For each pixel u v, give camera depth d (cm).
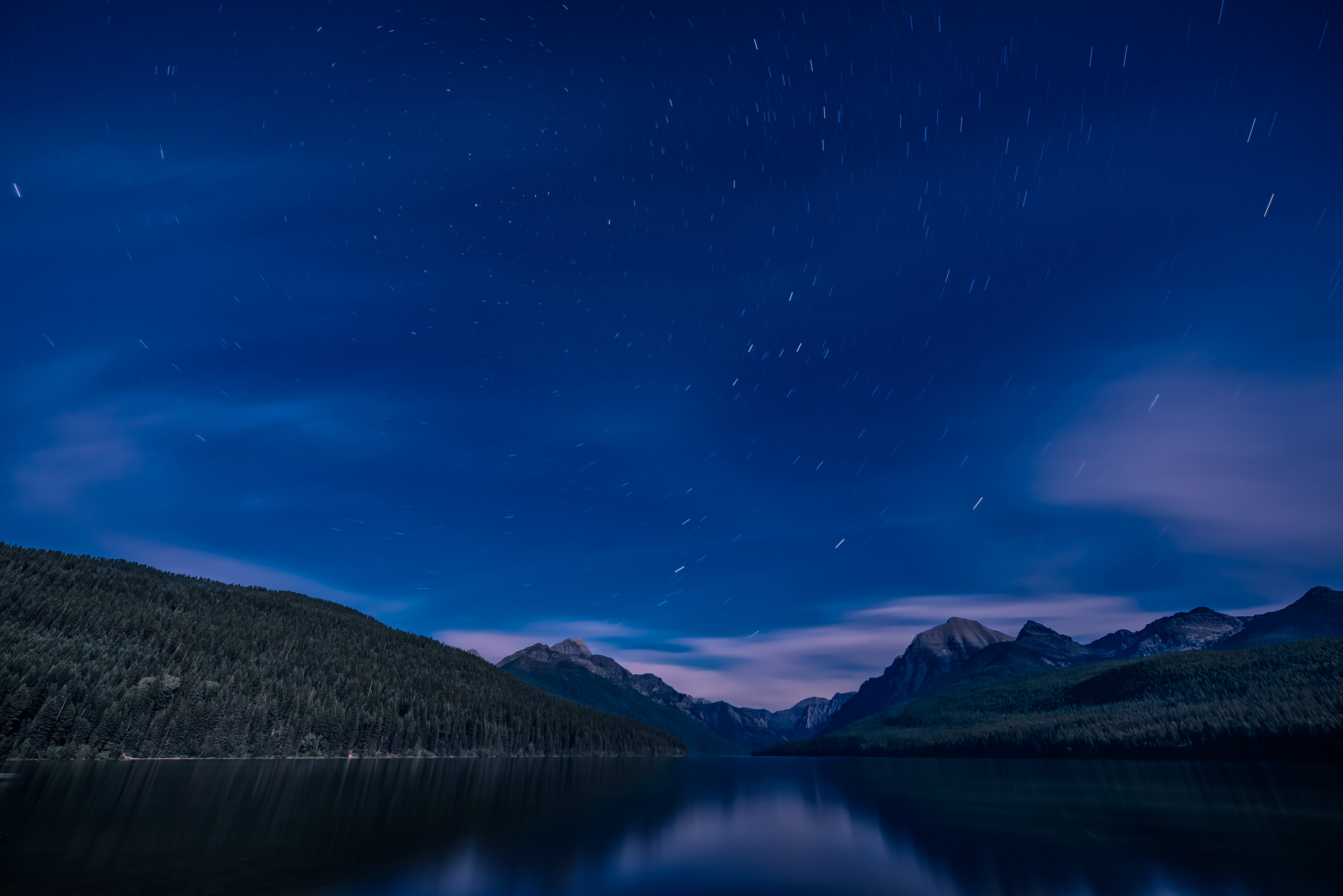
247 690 15050
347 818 5250
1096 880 3675
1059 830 5778
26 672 10994
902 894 3369
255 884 2919
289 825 4703
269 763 12019
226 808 5453
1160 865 4081
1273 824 5912
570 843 4728
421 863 3631
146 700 12212
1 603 14438
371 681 19912
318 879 3077
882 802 8731
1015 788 10706
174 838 3981
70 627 14788
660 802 8406
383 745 16362
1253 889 3447
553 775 13112
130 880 2881
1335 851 4534
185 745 12031
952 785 11975
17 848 3500
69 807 5062
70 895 2619
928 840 5256
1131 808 7462
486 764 16250
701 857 4372
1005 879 3738
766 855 4488
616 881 3534
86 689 11419
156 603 19600
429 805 6612
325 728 15075
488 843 4469
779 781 14462
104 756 10656
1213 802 7844
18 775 7294
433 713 19425
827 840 5219
